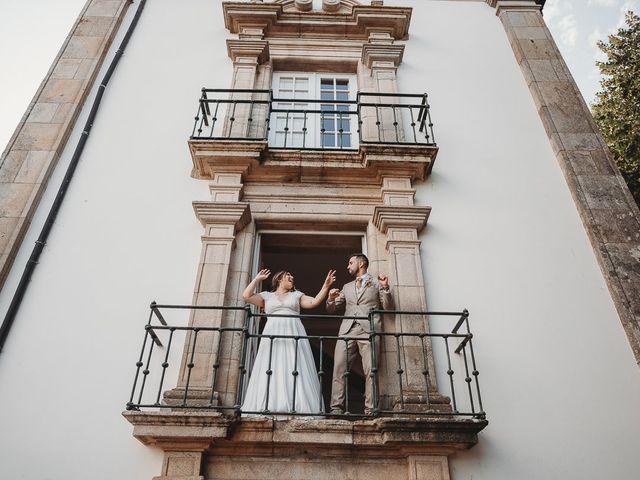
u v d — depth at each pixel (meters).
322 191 5.72
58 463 4.08
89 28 6.99
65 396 4.38
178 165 5.89
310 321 8.30
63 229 5.31
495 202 5.76
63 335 4.69
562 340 4.88
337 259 8.38
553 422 4.43
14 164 5.63
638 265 5.20
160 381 4.32
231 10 7.21
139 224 5.40
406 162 5.66
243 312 4.87
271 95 6.05
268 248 5.93
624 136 10.02
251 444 4.04
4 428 4.20
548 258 5.38
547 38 7.27
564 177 6.00
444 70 7.00
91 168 5.78
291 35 7.30
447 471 4.04
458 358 4.73
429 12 7.70
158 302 4.93
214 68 6.84
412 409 4.32
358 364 5.42
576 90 6.66
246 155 5.59
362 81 6.82
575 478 4.18
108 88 6.49
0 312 4.77
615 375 4.70
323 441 3.99
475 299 5.08
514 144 6.27
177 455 4.00
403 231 5.36
